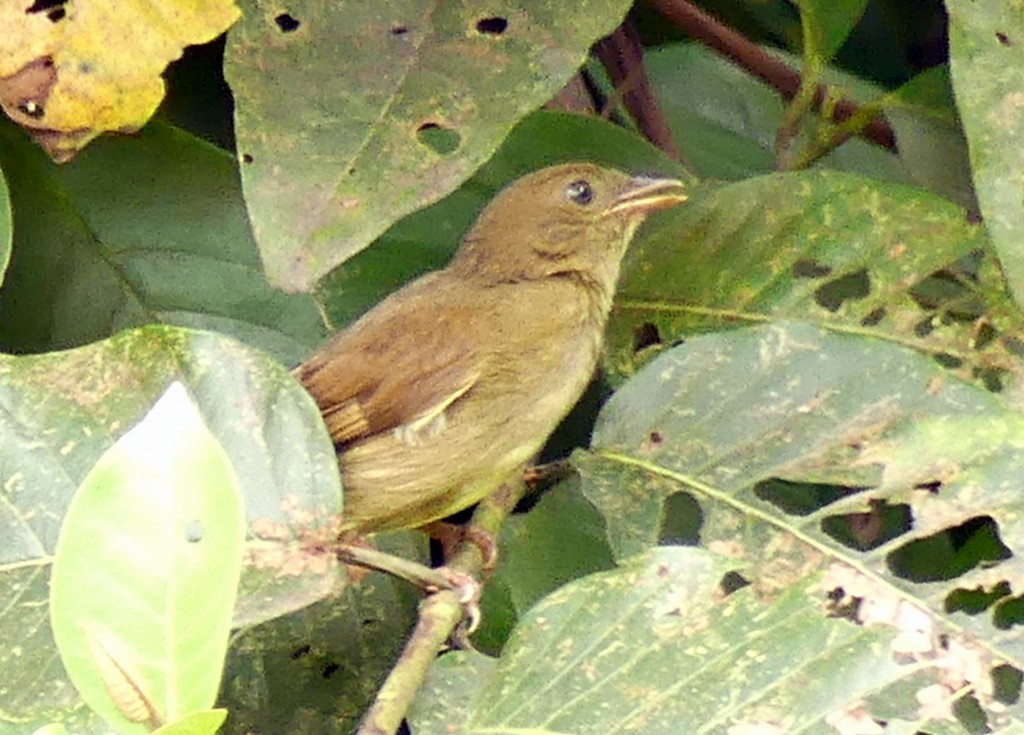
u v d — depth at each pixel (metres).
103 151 3.86
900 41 3.95
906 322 3.87
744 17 3.95
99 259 3.86
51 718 3.79
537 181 3.90
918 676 3.81
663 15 3.93
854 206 3.87
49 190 3.86
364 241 3.81
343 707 3.84
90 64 3.81
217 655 3.72
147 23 3.82
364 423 3.87
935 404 3.84
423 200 3.81
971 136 3.83
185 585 3.72
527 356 3.88
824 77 3.92
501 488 3.88
